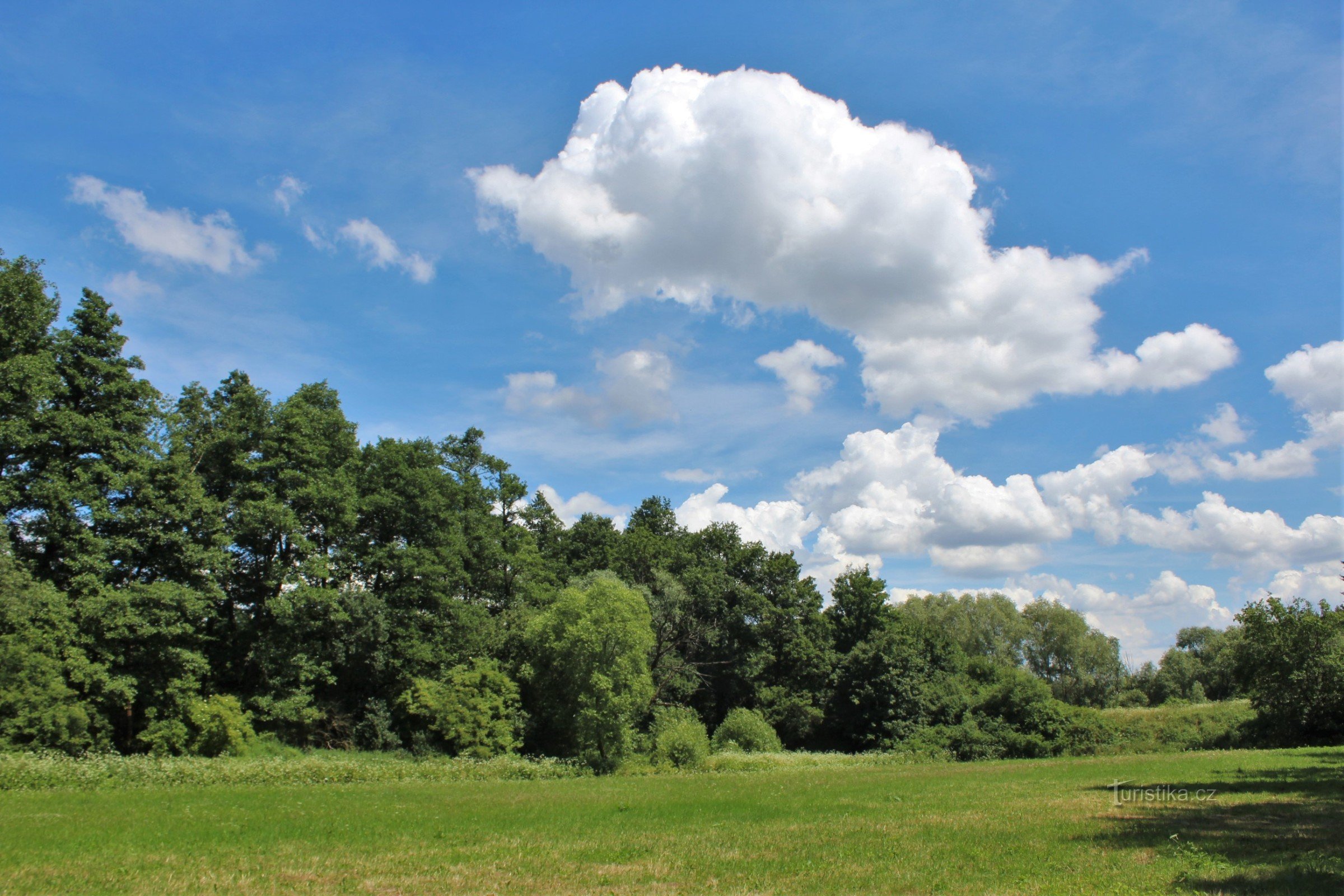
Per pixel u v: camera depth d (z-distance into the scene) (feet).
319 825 60.85
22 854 46.52
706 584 218.79
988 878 39.78
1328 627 154.40
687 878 41.70
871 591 247.91
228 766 105.81
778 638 238.89
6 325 117.39
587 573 224.33
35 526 121.08
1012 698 192.03
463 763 133.49
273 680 149.18
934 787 94.58
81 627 120.47
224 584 150.61
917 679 217.36
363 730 158.71
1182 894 34.50
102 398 132.26
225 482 151.23
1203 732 180.14
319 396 170.19
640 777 132.98
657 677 200.03
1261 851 44.24
